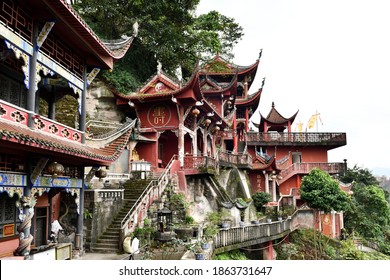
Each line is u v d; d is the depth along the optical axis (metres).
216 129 34.81
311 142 48.00
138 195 20.95
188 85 25.08
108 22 33.31
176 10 36.59
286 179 45.12
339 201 34.50
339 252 33.19
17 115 10.52
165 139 31.86
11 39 10.27
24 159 11.48
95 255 15.71
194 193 27.94
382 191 50.91
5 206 12.37
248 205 30.16
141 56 35.75
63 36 13.55
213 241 18.28
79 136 14.60
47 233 15.27
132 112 29.72
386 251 40.16
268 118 51.59
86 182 16.14
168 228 18.92
